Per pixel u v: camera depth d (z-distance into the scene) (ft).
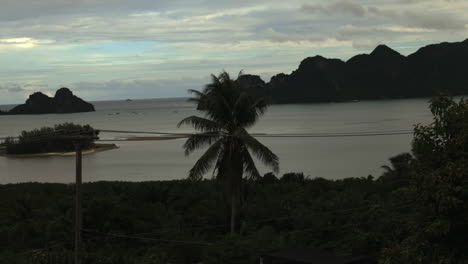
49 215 133.28
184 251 102.94
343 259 78.38
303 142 621.31
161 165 417.08
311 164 378.94
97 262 93.61
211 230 123.03
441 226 46.37
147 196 149.38
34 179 359.25
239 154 117.19
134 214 123.85
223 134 118.73
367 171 331.16
